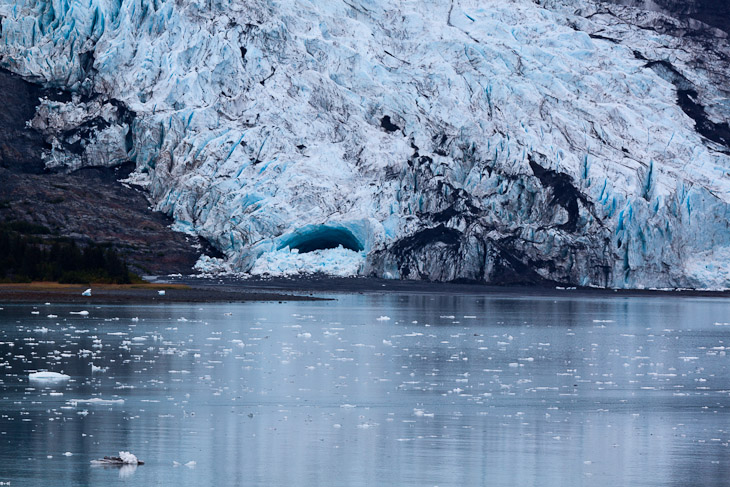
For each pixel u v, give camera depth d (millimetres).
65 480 72062
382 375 129125
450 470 77375
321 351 155875
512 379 128625
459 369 137500
